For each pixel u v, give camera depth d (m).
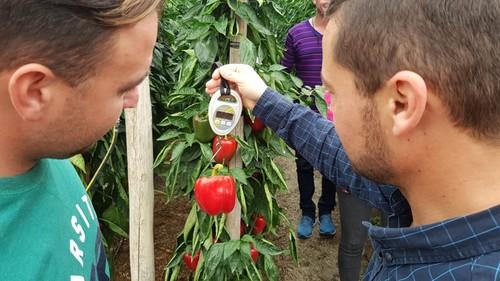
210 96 1.72
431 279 0.75
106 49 0.69
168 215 3.74
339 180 1.36
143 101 1.81
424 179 0.77
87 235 0.96
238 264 1.94
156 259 3.26
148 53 0.77
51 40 0.65
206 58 1.71
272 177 2.01
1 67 0.66
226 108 1.51
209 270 1.96
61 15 0.65
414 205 0.82
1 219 0.74
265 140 1.90
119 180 2.64
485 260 0.70
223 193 1.63
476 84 0.66
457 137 0.71
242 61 1.67
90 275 0.93
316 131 1.42
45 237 0.80
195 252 2.11
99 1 0.66
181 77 1.87
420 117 0.69
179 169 1.94
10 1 0.62
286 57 3.06
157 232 3.54
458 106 0.68
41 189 0.83
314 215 3.65
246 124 1.82
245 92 1.51
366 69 0.73
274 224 2.26
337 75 0.79
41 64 0.66
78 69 0.68
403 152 0.75
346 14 0.76
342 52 0.76
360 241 2.66
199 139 1.80
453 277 0.73
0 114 0.70
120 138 2.65
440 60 0.67
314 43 2.98
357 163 0.83
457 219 0.72
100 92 0.74
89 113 0.75
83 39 0.67
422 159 0.75
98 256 1.01
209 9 1.68
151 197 1.95
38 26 0.64
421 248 0.77
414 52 0.68
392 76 0.71
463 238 0.72
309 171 3.49
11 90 0.67
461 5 0.67
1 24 0.63
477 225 0.71
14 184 0.77
